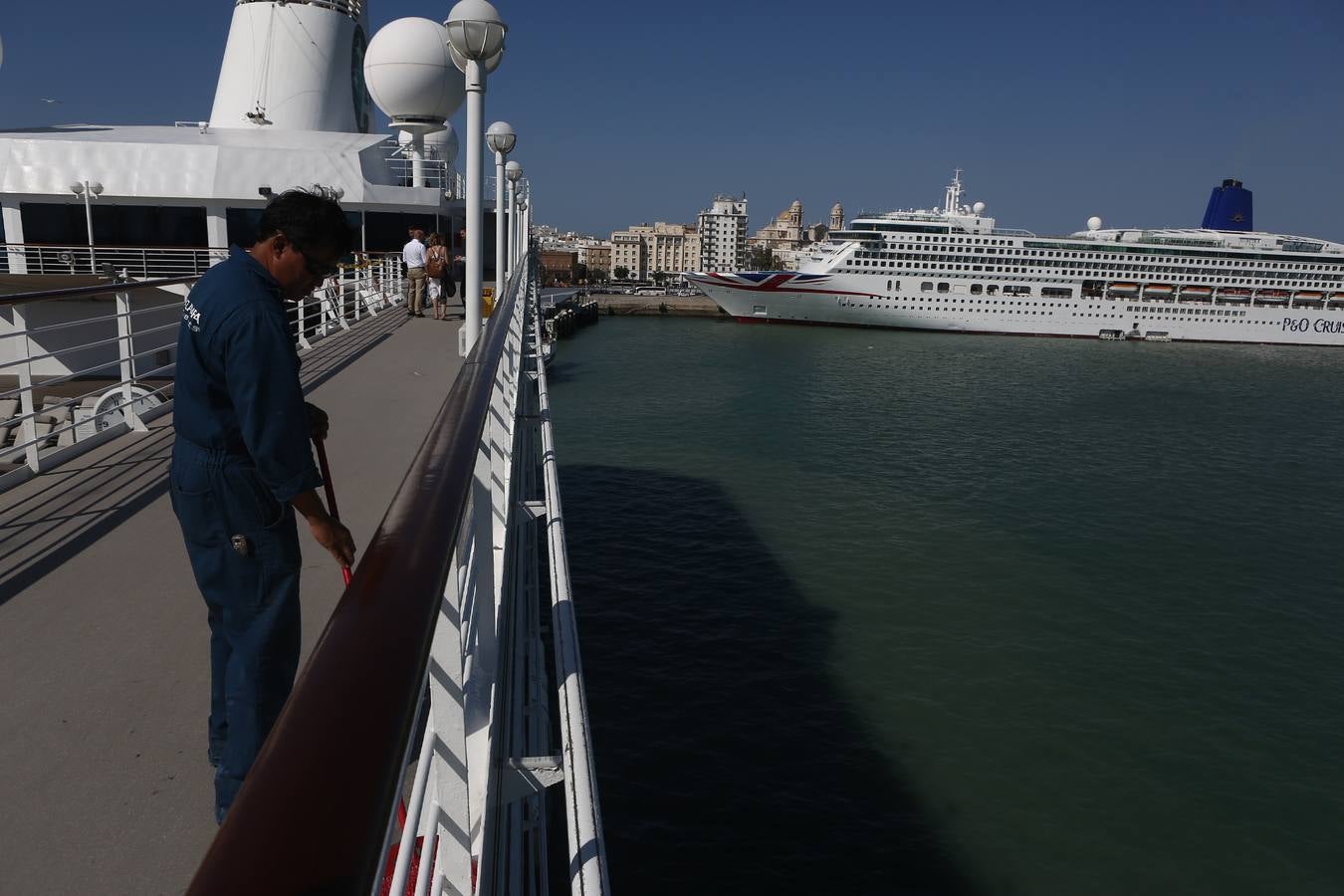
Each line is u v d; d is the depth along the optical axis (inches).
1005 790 505.7
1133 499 1093.8
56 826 89.2
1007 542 904.9
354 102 1173.1
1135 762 535.5
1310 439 1550.2
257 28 1087.0
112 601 144.0
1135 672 639.1
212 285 85.7
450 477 64.5
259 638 92.4
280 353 84.6
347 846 21.2
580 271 6865.2
